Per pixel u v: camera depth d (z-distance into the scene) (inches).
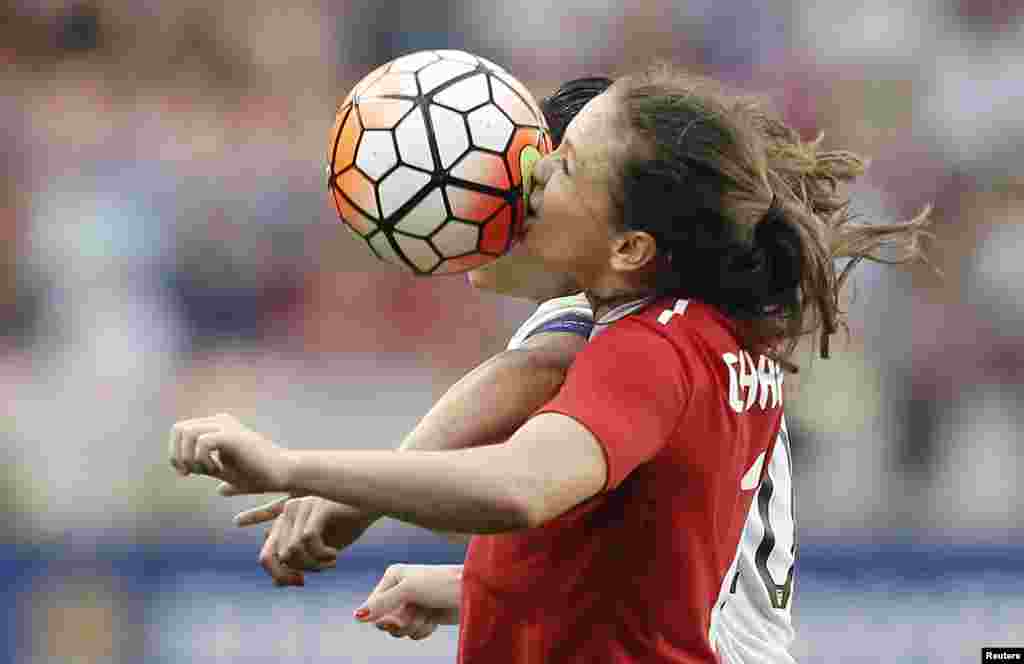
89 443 1139.9
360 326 1294.3
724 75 1544.0
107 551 935.7
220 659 933.8
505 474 340.8
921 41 1539.1
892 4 1551.4
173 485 1089.4
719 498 396.5
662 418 370.3
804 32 1558.8
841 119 1507.1
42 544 936.9
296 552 408.2
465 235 394.9
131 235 1311.5
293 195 1357.0
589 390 364.5
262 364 1263.5
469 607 422.0
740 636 475.2
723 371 391.5
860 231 471.8
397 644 932.0
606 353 374.9
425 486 338.0
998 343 1312.7
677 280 405.7
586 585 398.9
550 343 416.8
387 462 339.3
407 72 397.7
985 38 1545.3
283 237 1331.2
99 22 1460.4
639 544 393.4
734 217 396.5
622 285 407.2
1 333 1245.7
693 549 394.9
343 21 1530.5
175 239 1316.4
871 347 1245.1
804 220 408.8
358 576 939.3
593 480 353.4
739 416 397.7
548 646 404.5
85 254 1291.8
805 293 417.4
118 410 1187.3
